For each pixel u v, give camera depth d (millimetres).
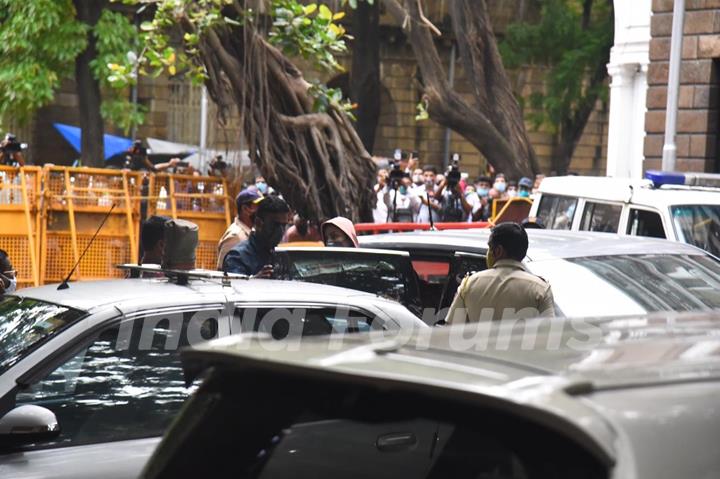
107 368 9828
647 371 4531
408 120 88875
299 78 28156
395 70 88125
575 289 13820
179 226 12758
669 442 4008
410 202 37219
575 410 4047
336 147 28078
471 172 90375
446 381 4492
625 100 48969
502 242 13055
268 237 16219
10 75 52312
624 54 48562
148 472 5770
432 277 17500
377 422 4957
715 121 38438
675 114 36719
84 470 9234
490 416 4477
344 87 77750
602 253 14867
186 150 72500
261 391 5445
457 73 86688
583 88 78500
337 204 27984
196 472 5742
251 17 26750
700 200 19875
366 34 60406
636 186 21062
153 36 27078
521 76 84875
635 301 13789
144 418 9844
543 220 22859
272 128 27594
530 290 12805
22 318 10328
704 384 4395
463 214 37688
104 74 53469
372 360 4930
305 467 6496
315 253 15203
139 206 28625
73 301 10266
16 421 8742
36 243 28016
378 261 15047
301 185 27625
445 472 5637
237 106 27672
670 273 14656
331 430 6750
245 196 18641
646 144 40000
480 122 44750
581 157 89625
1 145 33000
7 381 9445
